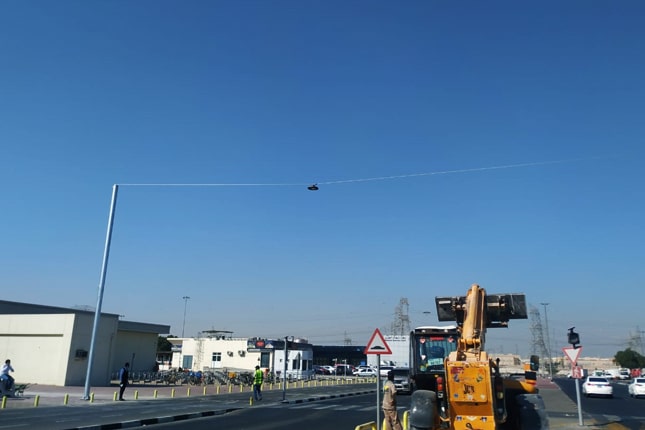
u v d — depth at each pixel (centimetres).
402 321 10644
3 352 3991
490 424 1130
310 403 2989
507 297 1408
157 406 2533
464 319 1421
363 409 2552
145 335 5194
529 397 1323
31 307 4869
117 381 4569
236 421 1989
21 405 2398
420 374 1573
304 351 7194
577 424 2044
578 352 2056
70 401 2653
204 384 4800
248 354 7125
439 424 1227
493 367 1233
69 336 3831
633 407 3091
